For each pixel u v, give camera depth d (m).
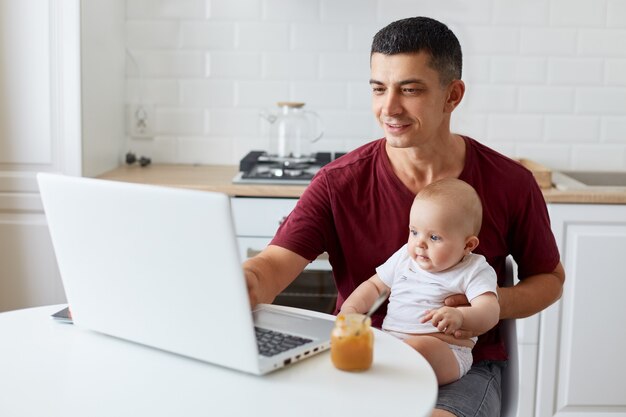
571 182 3.14
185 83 3.53
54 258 3.13
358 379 1.42
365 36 3.48
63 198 1.51
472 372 1.89
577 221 2.92
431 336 1.85
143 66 3.53
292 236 2.01
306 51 3.50
